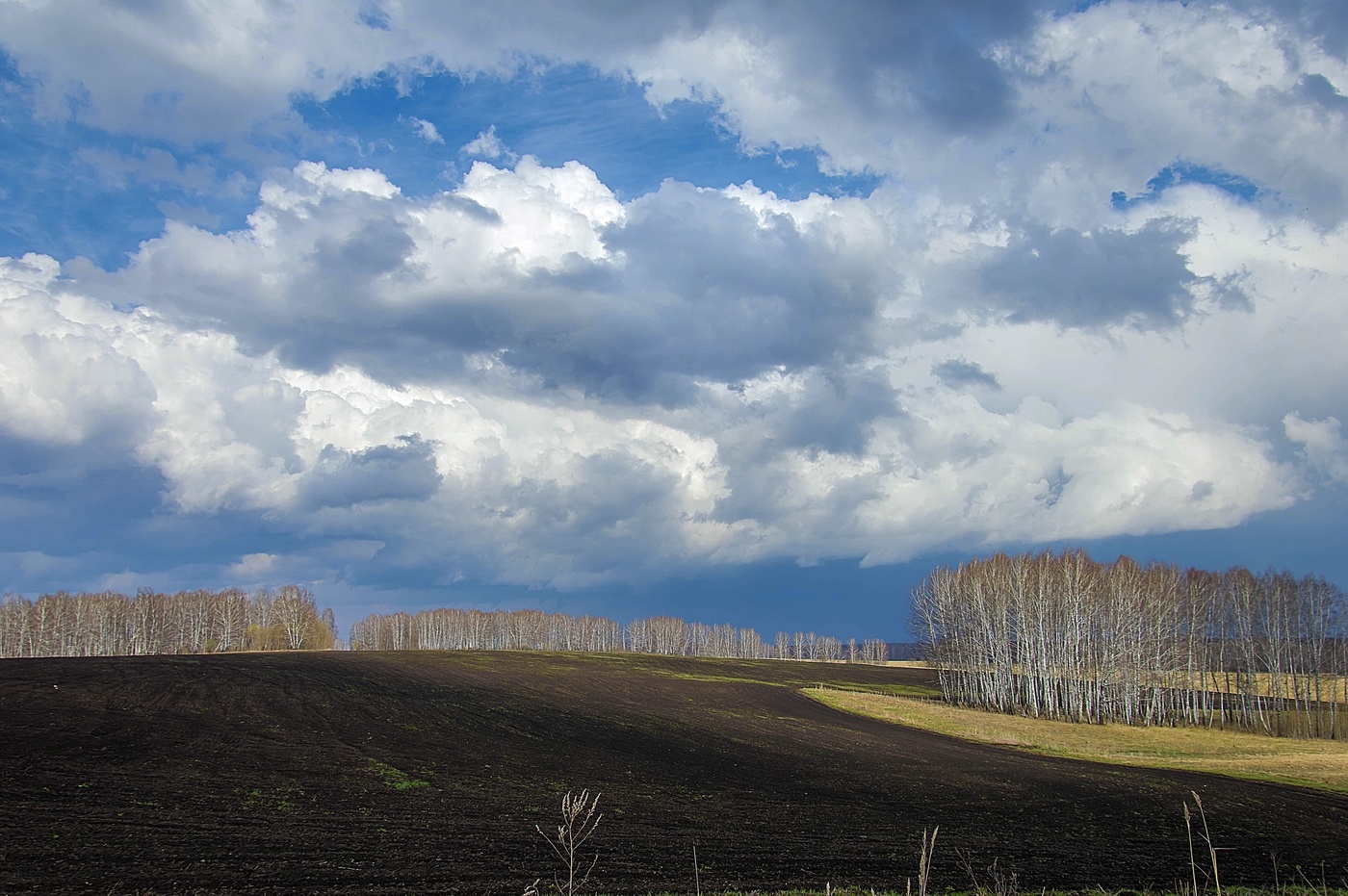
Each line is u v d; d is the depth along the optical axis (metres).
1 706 38.84
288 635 153.00
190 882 17.67
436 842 22.39
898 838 26.50
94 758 30.19
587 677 84.75
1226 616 83.25
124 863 18.69
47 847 19.58
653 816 28.06
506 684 70.31
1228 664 82.69
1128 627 80.00
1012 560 93.00
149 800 25.05
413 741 39.69
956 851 25.11
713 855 22.92
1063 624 86.75
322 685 56.59
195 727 37.91
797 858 22.92
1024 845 26.48
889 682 114.25
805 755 46.44
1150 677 82.06
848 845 25.06
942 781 39.44
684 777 36.81
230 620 146.88
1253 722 75.88
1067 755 54.06
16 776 26.80
